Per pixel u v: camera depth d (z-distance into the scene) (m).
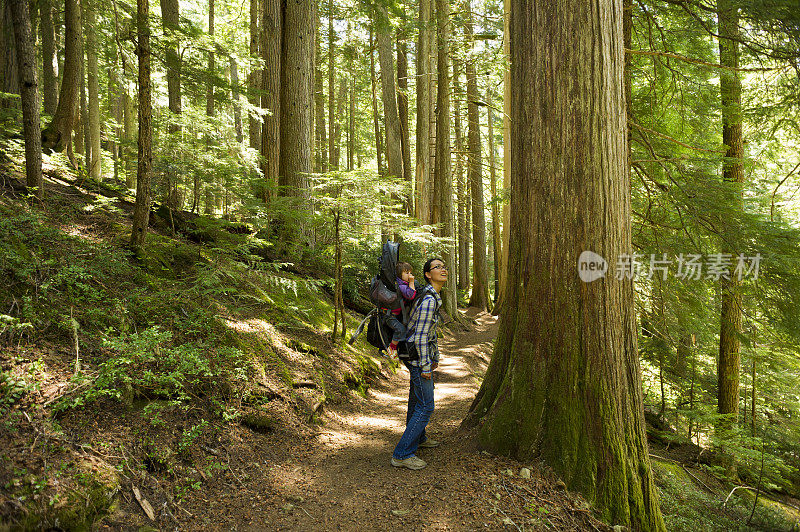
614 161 3.48
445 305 15.09
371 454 3.88
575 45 3.42
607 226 3.42
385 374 7.07
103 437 2.78
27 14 4.89
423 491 3.08
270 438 3.75
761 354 6.14
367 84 23.22
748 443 5.98
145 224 5.30
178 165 7.08
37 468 2.31
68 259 4.20
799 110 5.55
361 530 2.65
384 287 3.63
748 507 5.17
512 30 3.85
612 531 2.96
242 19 18.34
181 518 2.60
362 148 28.78
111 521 2.37
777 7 4.17
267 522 2.71
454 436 3.99
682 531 3.94
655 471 5.25
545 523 2.80
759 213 5.41
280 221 8.01
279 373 4.60
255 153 9.95
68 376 3.00
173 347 3.86
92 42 10.71
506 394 3.61
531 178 3.61
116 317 3.83
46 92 10.75
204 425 3.36
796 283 4.62
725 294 5.46
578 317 3.40
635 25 6.38
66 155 8.06
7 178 5.55
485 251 20.81
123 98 17.92
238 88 5.84
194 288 4.62
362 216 7.02
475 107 18.27
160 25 5.09
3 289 3.42
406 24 12.87
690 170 5.48
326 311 7.48
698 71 5.98
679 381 7.94
